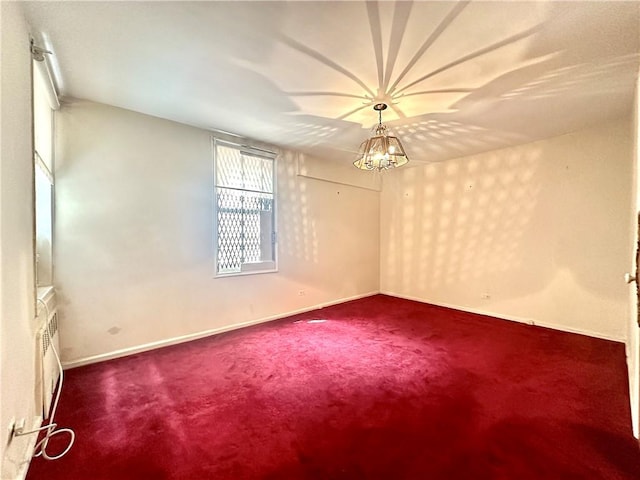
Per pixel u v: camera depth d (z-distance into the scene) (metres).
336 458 1.57
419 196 5.30
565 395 2.18
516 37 1.84
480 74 2.26
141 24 1.73
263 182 4.05
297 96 2.62
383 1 1.55
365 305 5.00
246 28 1.77
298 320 4.13
